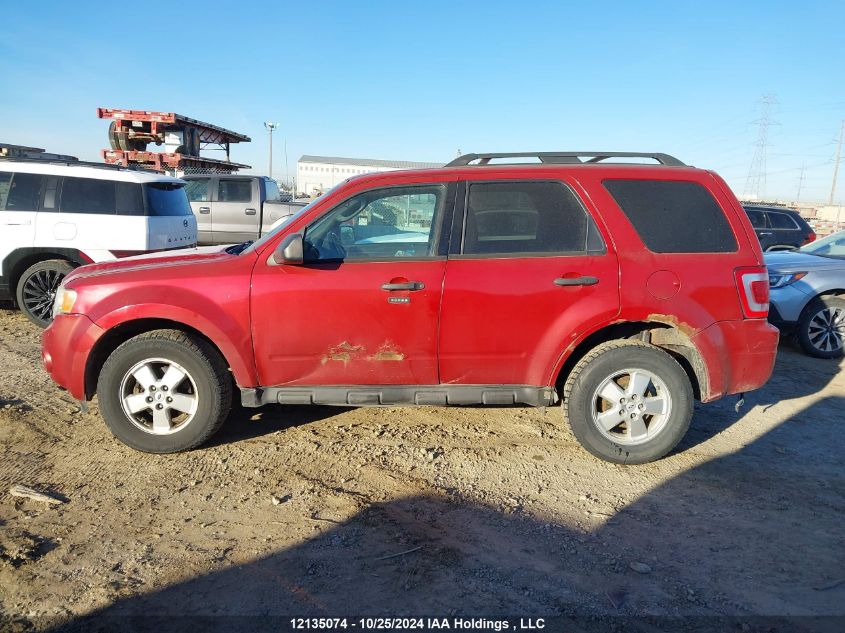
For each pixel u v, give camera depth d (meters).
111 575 2.80
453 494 3.58
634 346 3.85
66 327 3.95
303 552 2.99
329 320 3.85
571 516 3.36
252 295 3.83
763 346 3.95
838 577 2.85
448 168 4.05
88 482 3.67
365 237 3.96
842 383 5.88
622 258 3.84
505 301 3.83
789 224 14.62
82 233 7.36
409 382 3.98
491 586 2.75
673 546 3.09
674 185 3.97
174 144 22.58
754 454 4.21
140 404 3.96
